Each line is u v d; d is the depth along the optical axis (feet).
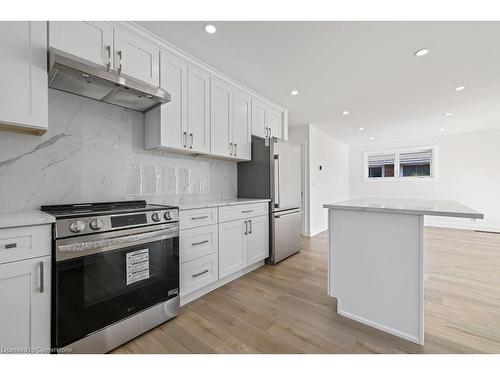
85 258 4.22
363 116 13.20
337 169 19.89
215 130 8.16
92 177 6.04
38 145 5.21
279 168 9.87
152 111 6.73
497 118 13.43
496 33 5.94
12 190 4.87
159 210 5.47
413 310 4.83
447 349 4.59
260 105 10.43
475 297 6.70
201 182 8.96
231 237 7.84
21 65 4.10
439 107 11.62
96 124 6.13
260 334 5.12
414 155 19.25
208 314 5.93
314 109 11.98
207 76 7.86
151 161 7.33
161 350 4.61
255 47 6.66
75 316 4.09
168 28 5.82
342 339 4.94
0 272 3.38
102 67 4.80
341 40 6.30
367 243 5.42
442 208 4.69
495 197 16.06
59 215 4.02
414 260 4.82
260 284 7.75
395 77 8.45
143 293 5.12
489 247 11.94
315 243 13.19
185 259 6.35
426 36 6.10
